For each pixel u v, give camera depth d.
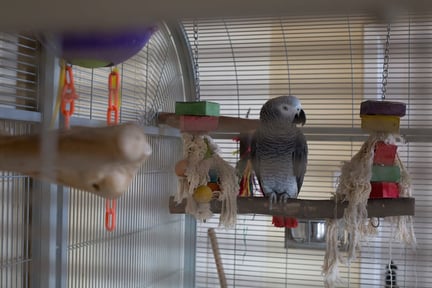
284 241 1.61
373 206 1.13
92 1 0.18
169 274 1.60
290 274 1.60
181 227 1.69
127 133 0.36
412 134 1.42
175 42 1.55
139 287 1.40
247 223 1.66
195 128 1.21
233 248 1.67
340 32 1.41
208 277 1.70
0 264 0.87
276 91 1.57
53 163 0.37
